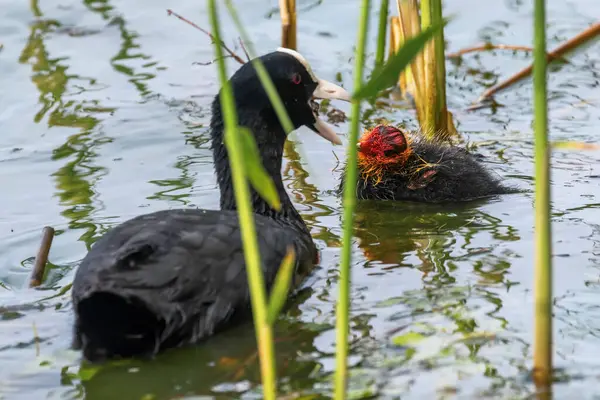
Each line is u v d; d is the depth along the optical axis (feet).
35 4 59.72
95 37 56.29
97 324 26.96
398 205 40.24
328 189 41.27
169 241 27.78
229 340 28.12
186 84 51.37
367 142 41.32
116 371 26.84
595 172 41.29
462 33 56.24
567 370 25.66
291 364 26.94
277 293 20.66
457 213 38.70
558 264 32.45
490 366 26.13
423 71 44.75
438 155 41.96
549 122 46.26
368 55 53.72
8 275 33.60
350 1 59.88
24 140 45.34
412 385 25.35
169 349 27.55
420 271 32.91
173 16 58.65
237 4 59.67
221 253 28.45
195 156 43.88
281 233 31.65
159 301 26.30
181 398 25.35
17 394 25.88
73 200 39.50
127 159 43.55
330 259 34.45
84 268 27.73
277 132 35.65
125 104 49.03
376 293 31.24
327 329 28.99
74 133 45.98
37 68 52.65
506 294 30.55
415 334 28.07
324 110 49.80
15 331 29.30
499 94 50.08
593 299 29.86
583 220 36.24
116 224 37.19
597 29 33.45
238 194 20.93
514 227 36.70
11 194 40.14
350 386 25.35
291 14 48.80
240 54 54.19
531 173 42.32
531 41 54.54
